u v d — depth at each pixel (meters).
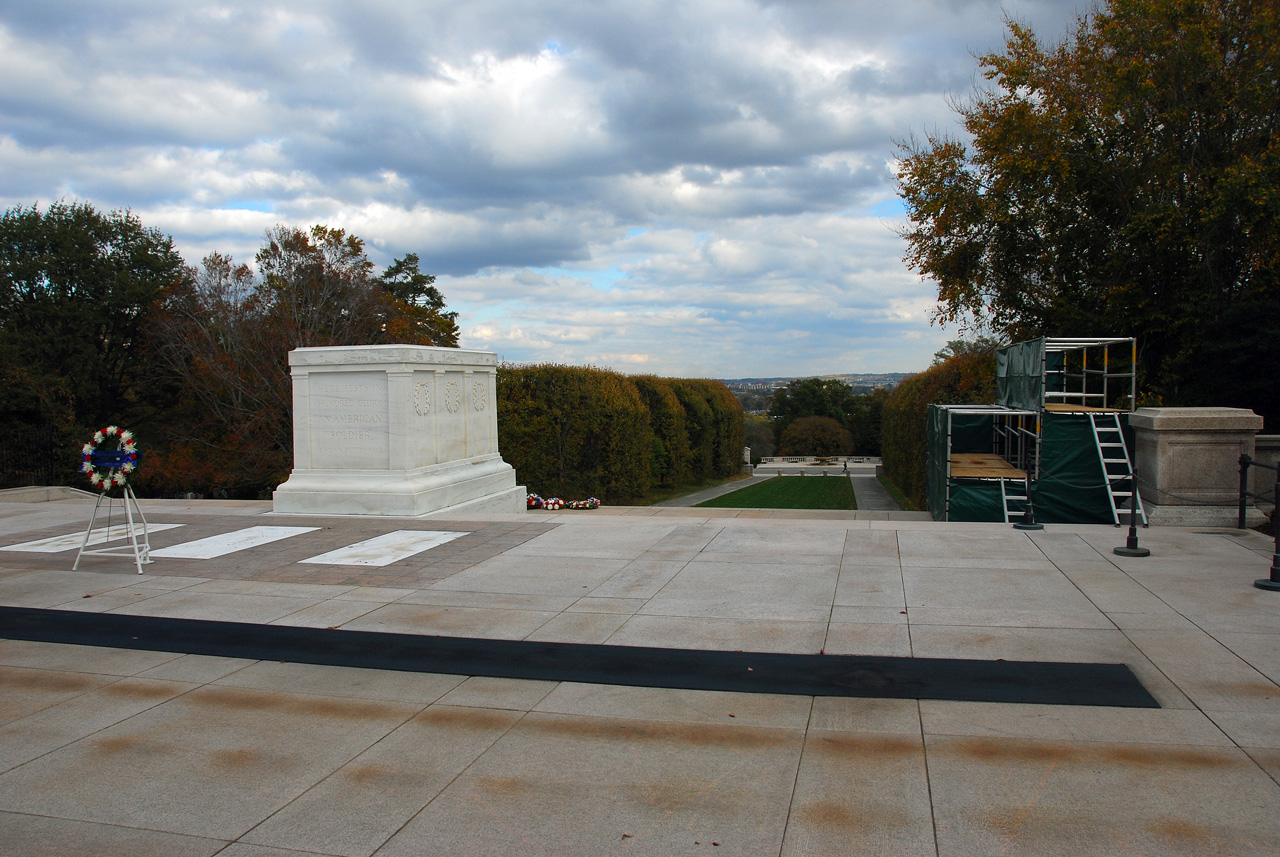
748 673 5.43
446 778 4.11
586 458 24.50
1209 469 10.61
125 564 9.24
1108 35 17.39
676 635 6.27
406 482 12.37
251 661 5.92
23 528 12.00
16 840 3.58
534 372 23.36
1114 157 18.20
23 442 17.89
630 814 3.71
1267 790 3.79
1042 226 19.84
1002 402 17.20
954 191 20.39
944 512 14.46
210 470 32.09
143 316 39.00
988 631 6.17
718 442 42.91
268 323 32.34
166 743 4.59
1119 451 12.55
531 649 6.03
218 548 10.05
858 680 5.26
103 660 6.01
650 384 33.44
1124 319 17.56
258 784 4.08
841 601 7.09
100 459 9.03
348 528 11.29
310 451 12.85
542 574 8.34
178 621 6.95
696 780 4.02
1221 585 7.35
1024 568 8.14
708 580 7.95
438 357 13.24
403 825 3.66
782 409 96.50
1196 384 16.88
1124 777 3.94
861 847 3.39
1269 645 5.73
